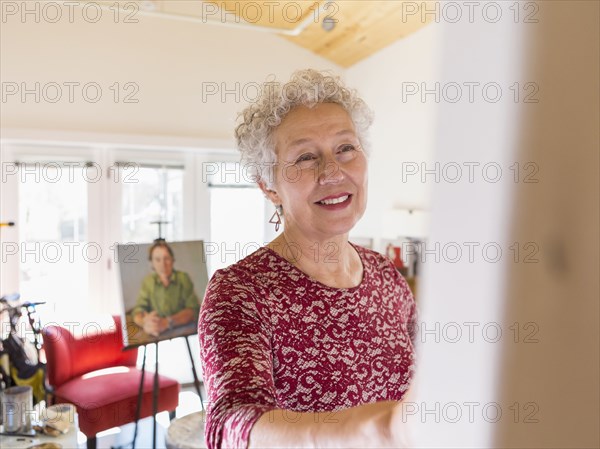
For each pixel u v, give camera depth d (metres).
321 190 0.83
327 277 0.86
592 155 0.17
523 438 0.18
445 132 0.19
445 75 0.19
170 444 2.18
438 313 0.20
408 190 3.18
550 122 0.17
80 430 2.55
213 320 0.72
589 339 0.17
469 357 0.19
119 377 2.88
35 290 3.51
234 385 0.61
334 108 0.85
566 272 0.17
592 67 0.17
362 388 0.81
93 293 3.63
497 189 0.18
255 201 3.90
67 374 2.82
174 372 3.66
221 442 0.57
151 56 3.58
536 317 0.17
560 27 0.17
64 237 3.56
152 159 3.73
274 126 0.86
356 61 3.88
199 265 2.97
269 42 3.89
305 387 0.78
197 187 3.84
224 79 3.77
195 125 3.72
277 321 0.77
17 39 3.24
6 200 3.39
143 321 2.66
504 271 0.18
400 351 0.89
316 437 0.39
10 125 3.23
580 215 0.17
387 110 3.47
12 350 2.36
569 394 0.17
